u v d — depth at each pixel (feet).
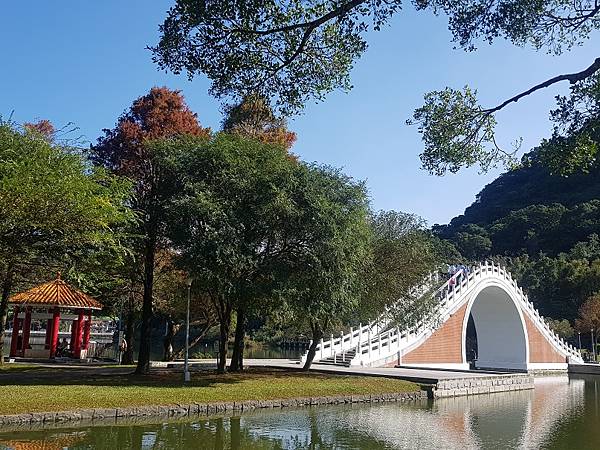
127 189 68.80
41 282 94.07
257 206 71.51
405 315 97.91
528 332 153.48
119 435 47.98
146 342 78.02
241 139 78.79
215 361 112.47
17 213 52.90
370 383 82.23
